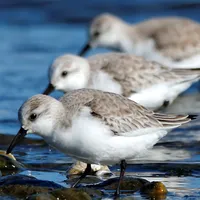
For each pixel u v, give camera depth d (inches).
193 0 1031.6
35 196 406.0
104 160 430.6
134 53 772.6
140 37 771.4
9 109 653.9
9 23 1007.6
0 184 441.7
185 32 762.8
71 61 618.5
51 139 422.3
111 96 434.9
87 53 877.8
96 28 780.6
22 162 500.4
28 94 708.0
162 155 516.4
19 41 926.4
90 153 420.8
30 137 567.8
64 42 914.7
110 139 419.2
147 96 635.5
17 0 1053.8
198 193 428.1
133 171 479.2
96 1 1050.1
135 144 429.7
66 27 989.2
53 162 502.0
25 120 426.3
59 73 616.1
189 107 660.7
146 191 429.1
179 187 441.1
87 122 412.8
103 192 429.7
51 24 1002.1
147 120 433.1
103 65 630.5
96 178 460.4
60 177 464.8
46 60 838.5
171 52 752.3
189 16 994.7
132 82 627.2
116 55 646.5
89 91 437.4
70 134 414.0
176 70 650.2
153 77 636.7
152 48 761.0
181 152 525.0
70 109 419.2
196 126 596.7
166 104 653.3
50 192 413.7
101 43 785.6
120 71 627.5
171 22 779.4
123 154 429.1
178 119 443.8
